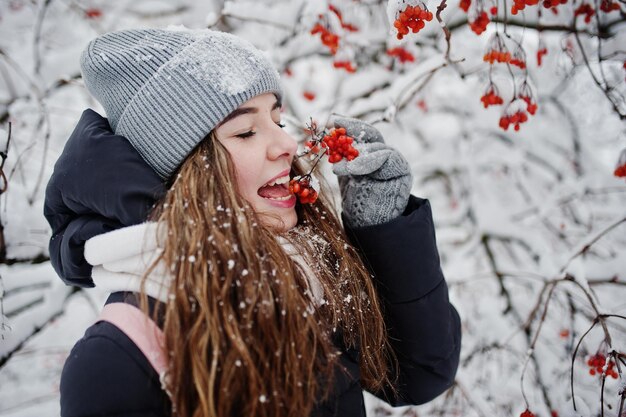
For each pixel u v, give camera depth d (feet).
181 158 3.35
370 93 8.89
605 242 9.24
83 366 2.71
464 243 10.22
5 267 7.45
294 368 2.99
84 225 3.28
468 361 7.94
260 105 3.47
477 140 11.11
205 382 2.78
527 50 8.49
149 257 3.04
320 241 3.75
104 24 10.44
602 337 6.15
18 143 8.18
